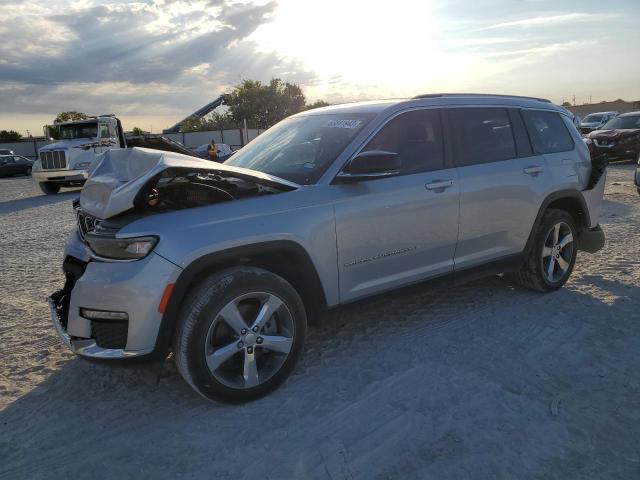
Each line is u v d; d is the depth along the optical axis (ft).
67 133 64.80
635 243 21.83
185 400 11.00
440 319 14.64
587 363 11.93
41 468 9.01
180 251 9.78
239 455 9.11
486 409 10.19
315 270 11.37
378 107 13.48
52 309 11.78
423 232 13.03
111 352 9.91
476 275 14.55
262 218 10.69
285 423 9.99
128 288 9.62
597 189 17.44
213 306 10.01
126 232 9.78
